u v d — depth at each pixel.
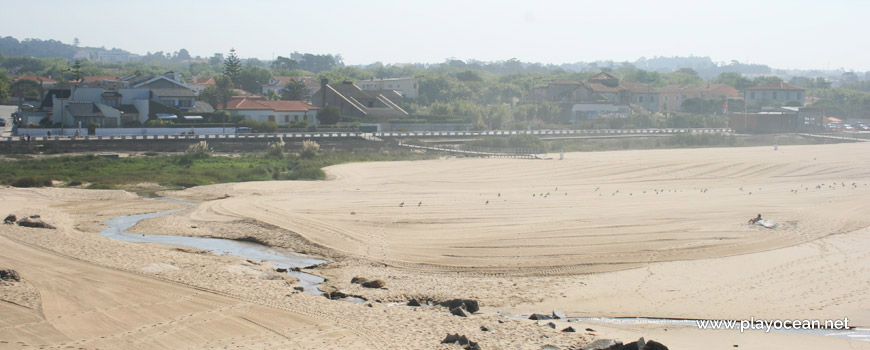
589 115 145.50
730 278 31.03
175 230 42.56
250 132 102.19
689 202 50.59
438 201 51.47
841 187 59.78
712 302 27.80
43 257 32.81
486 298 28.53
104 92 107.38
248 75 182.75
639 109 149.62
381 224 42.91
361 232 40.81
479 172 71.31
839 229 40.75
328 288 29.94
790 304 27.44
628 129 127.81
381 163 79.44
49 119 103.81
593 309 27.19
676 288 29.69
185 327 23.41
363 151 90.62
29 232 38.75
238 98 130.62
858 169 72.94
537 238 38.66
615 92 157.62
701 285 30.05
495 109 137.88
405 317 24.98
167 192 58.91
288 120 117.25
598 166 75.56
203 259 34.31
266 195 55.50
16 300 25.73
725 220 43.12
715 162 78.00
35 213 45.50
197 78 192.62
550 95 157.75
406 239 39.03
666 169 73.19
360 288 29.77
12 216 42.91
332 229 41.47
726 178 67.88
